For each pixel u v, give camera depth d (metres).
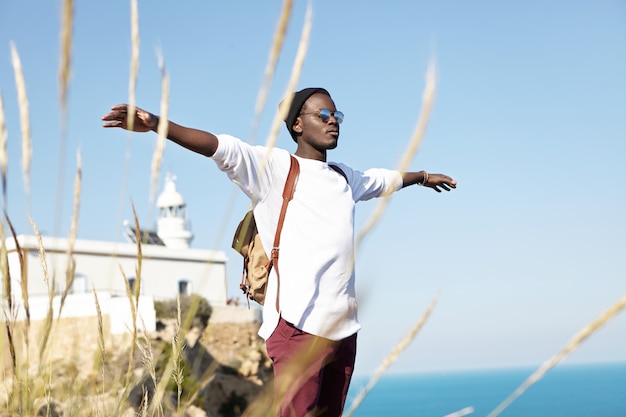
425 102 0.96
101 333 1.92
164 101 1.38
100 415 1.79
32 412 1.60
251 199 3.21
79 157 1.33
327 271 3.07
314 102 3.42
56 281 1.47
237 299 25.30
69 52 1.03
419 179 4.11
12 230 1.43
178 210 37.88
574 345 0.90
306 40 1.19
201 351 1.90
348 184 3.53
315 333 2.94
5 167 1.18
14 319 1.51
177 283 31.16
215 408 21.06
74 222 1.33
